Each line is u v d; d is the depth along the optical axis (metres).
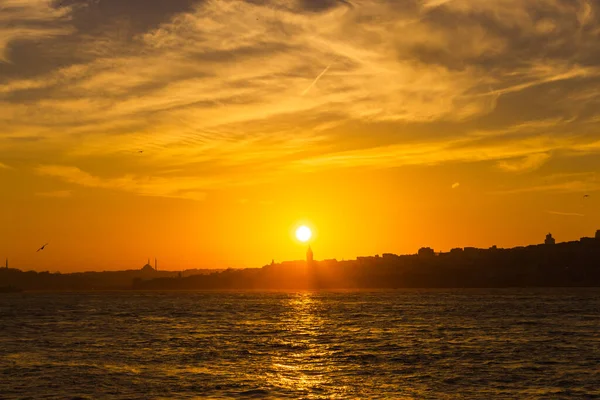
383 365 71.69
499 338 98.25
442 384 60.25
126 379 63.34
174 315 168.25
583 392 56.47
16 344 95.12
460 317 146.88
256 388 58.78
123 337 105.69
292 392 57.06
